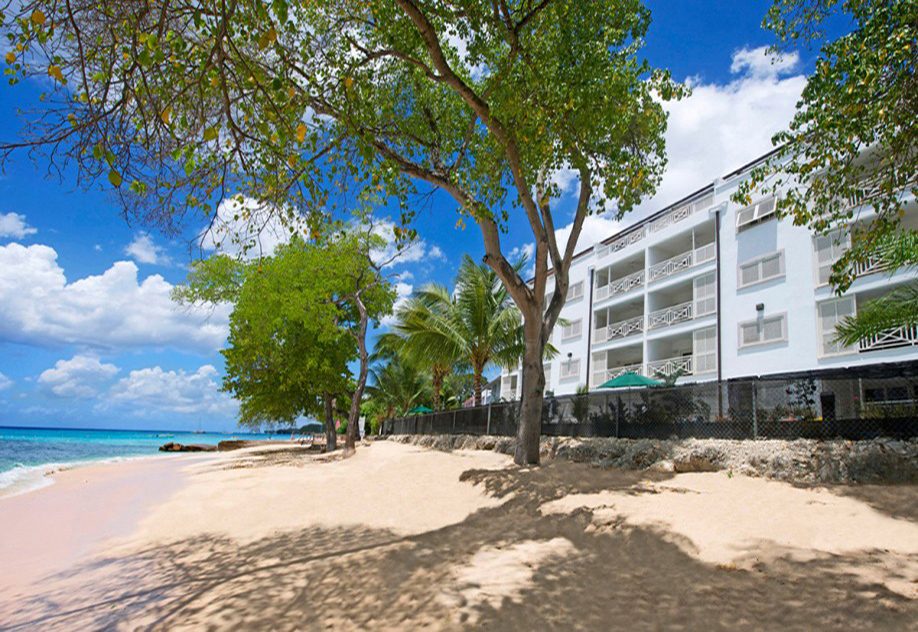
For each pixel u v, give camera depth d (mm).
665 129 11953
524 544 6594
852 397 8664
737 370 22156
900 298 9227
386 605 4742
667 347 28172
